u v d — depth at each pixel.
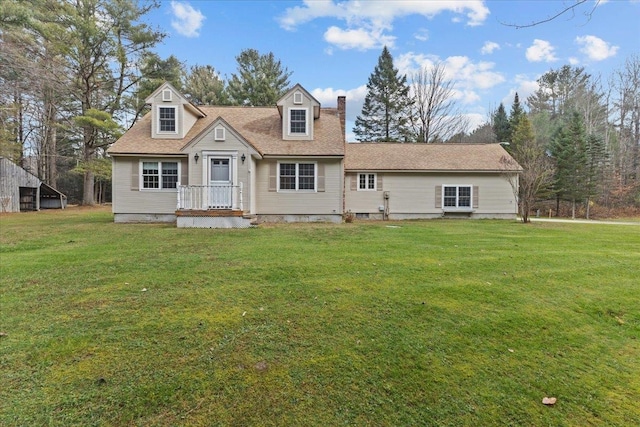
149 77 27.12
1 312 4.10
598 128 35.69
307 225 13.66
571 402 2.73
